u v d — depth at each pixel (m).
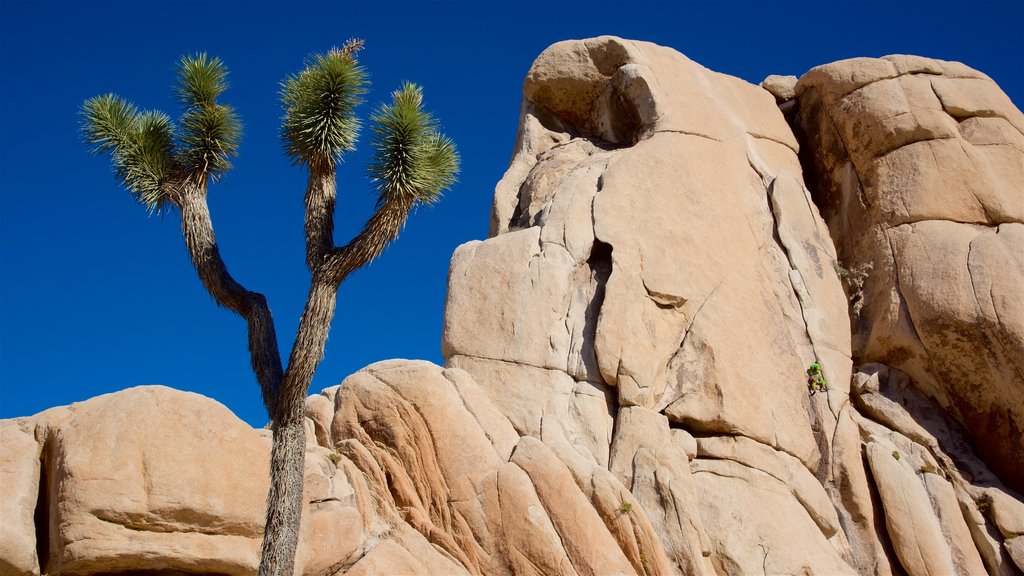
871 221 19.39
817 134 21.05
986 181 18.78
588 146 19.84
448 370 14.98
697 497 14.81
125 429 11.75
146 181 11.62
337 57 11.52
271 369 10.95
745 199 18.78
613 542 13.38
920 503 15.83
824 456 16.36
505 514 13.37
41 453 11.98
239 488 12.04
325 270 11.00
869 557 15.43
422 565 12.90
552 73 20.52
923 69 20.36
